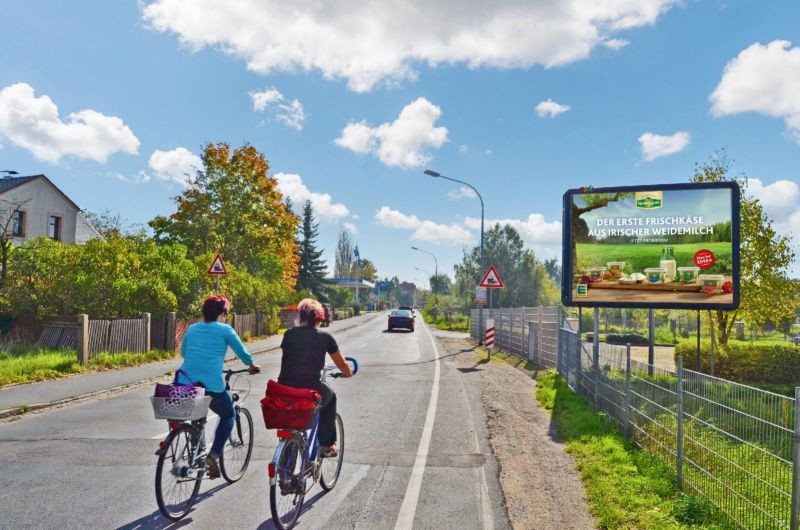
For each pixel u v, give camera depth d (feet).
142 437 26.12
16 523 15.81
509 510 17.54
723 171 63.46
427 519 16.70
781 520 13.82
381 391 40.78
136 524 15.88
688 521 16.47
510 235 253.85
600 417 30.14
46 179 118.11
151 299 60.34
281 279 152.05
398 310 134.51
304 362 16.81
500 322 86.48
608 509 16.94
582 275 44.27
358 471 21.38
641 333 135.54
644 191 43.57
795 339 123.65
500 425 29.96
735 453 16.11
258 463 22.38
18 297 55.98
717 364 53.98
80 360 47.93
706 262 42.24
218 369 17.62
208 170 136.26
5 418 30.42
